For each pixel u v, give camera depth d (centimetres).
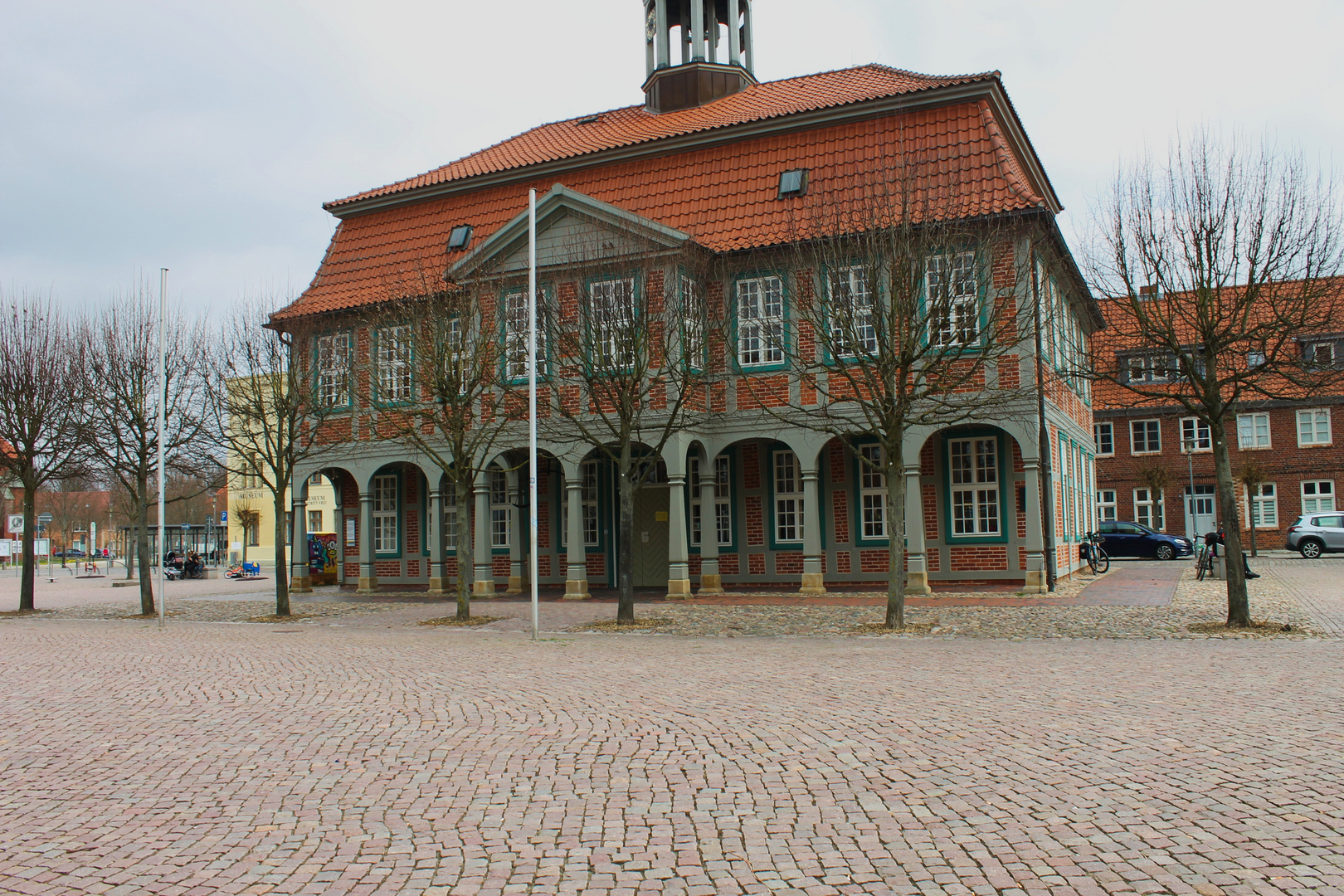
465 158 3192
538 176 2797
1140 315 1558
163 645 1625
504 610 2173
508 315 2319
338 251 2998
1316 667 1088
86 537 8769
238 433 2628
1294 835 521
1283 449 4588
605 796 629
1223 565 2545
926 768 678
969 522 2362
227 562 5738
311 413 2383
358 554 3281
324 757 754
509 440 2508
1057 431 2417
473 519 2955
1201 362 1728
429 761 734
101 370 2419
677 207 2495
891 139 2344
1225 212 1516
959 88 2291
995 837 532
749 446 2600
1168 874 473
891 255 1730
